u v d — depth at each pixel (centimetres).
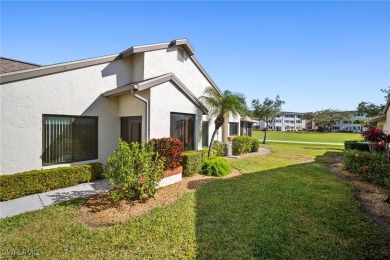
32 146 762
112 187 772
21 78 727
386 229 469
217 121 1370
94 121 966
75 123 898
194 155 986
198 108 1167
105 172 636
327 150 2239
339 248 388
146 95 905
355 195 713
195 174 998
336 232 447
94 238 418
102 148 982
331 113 7631
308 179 916
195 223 486
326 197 672
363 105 3638
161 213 541
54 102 818
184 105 1073
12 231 441
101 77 980
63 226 465
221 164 1016
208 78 1593
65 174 766
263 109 3009
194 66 1459
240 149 1767
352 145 1563
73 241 405
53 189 736
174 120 1045
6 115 702
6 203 608
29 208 573
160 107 938
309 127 8994
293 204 609
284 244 398
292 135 5866
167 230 453
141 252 373
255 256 364
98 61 961
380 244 404
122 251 376
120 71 1064
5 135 700
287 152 2002
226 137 1867
